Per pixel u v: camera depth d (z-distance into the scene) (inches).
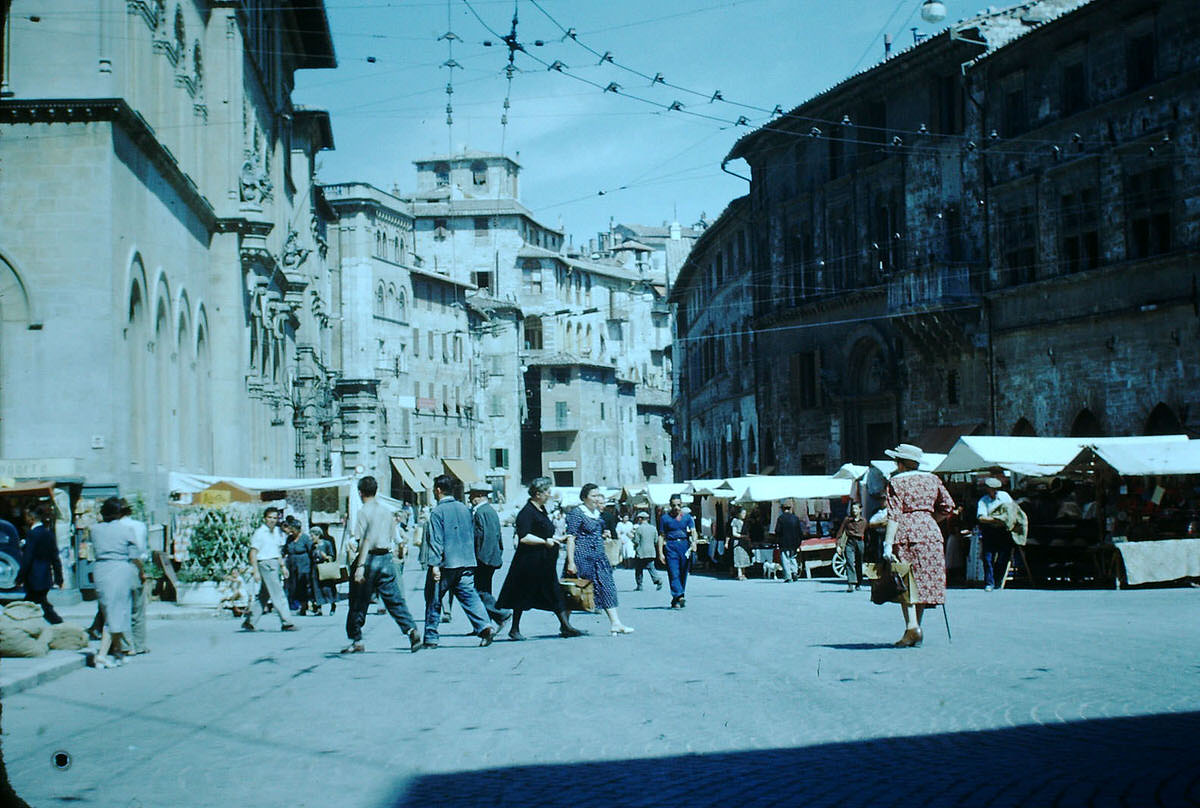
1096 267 1539.1
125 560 639.8
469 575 679.1
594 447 4734.3
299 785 311.9
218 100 1588.3
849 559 1177.4
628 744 350.0
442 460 3890.3
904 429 1953.7
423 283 3786.9
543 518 708.7
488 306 4333.2
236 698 488.1
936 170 1857.8
